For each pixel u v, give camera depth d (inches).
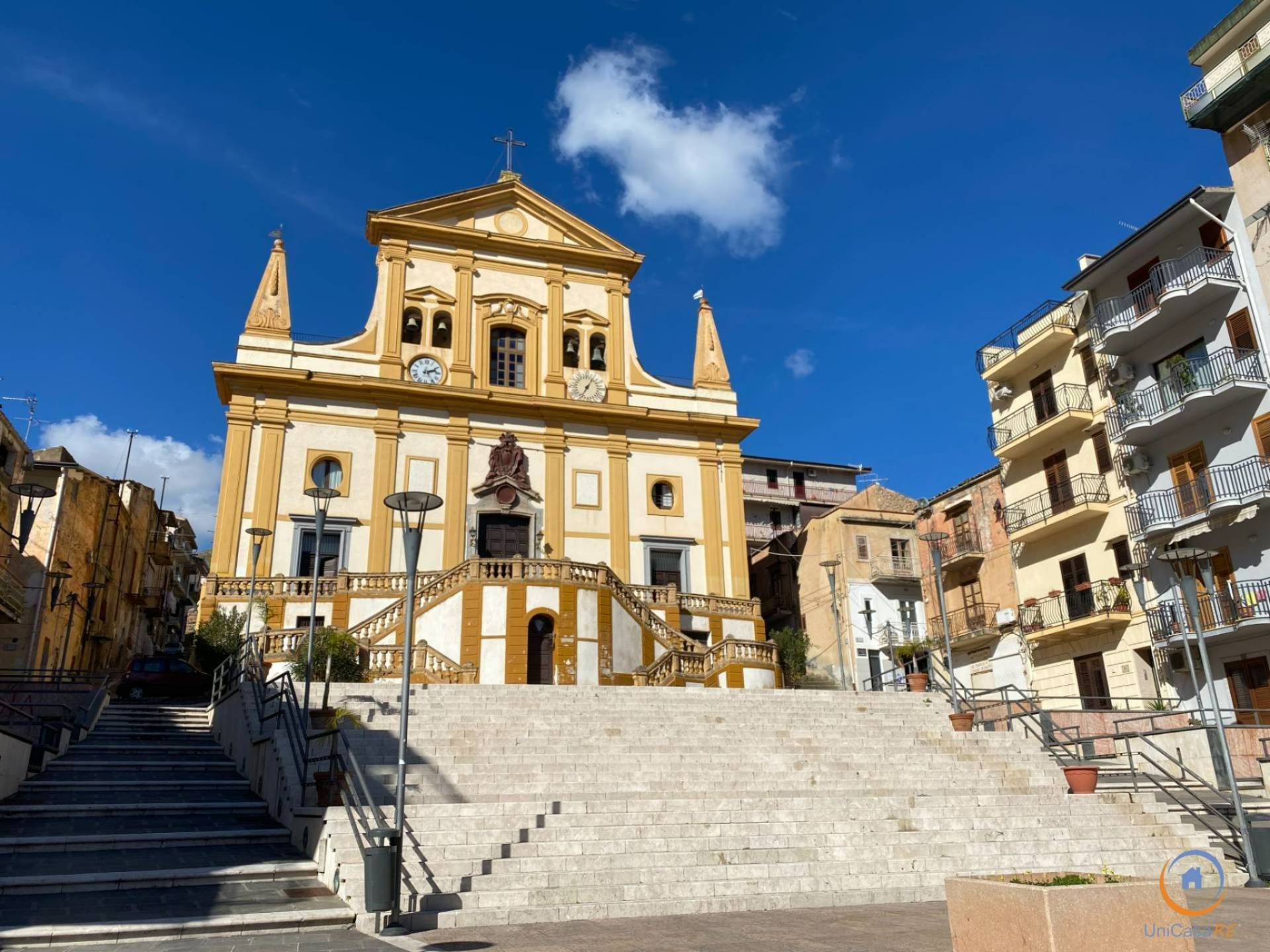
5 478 1250.6
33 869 416.8
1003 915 234.7
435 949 324.8
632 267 1620.3
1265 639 922.7
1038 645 1244.5
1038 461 1283.2
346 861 402.9
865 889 444.5
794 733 737.0
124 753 694.5
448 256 1512.1
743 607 1434.5
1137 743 878.4
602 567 1151.0
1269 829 507.8
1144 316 1052.5
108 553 1598.2
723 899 416.5
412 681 1000.2
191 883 410.6
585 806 503.5
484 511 1382.9
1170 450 1060.5
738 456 1561.3
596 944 335.3
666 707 807.1
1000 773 669.9
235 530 1262.3
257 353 1355.8
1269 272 951.6
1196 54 1021.2
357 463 1353.3
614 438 1497.3
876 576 1622.8
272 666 981.8
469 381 1448.1
